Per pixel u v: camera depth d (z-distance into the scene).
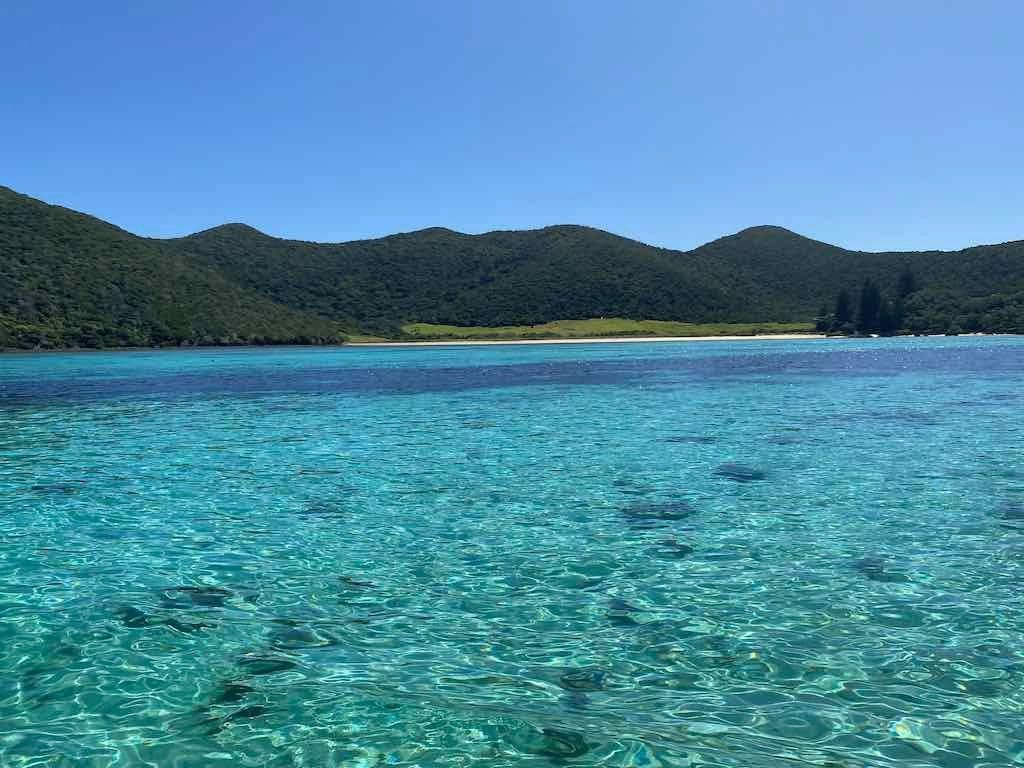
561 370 48.94
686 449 17.66
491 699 5.89
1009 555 9.33
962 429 20.09
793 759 4.97
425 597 8.24
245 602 8.12
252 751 5.16
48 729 5.48
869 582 8.46
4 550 10.05
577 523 11.24
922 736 5.25
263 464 16.44
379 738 5.31
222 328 97.12
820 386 34.31
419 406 28.52
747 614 7.61
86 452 18.20
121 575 9.02
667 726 5.44
